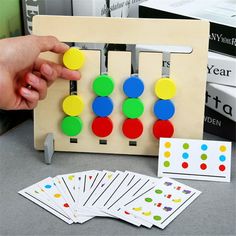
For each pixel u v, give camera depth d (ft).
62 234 2.15
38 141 2.84
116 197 2.38
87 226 2.20
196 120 2.73
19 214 2.28
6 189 2.47
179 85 2.69
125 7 3.39
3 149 2.88
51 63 2.69
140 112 2.70
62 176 2.56
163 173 2.58
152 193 2.42
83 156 2.81
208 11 3.13
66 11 3.14
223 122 2.97
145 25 2.66
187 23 2.63
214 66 2.94
